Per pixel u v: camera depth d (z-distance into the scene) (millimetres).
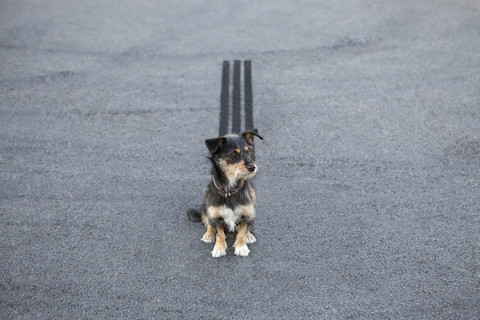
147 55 5656
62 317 4246
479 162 4812
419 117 5086
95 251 4461
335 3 6840
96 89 5336
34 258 4434
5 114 5129
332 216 4590
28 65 5527
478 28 5855
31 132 5023
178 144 4965
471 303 4266
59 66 5527
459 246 4449
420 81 5352
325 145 4941
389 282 4340
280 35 5871
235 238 4535
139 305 4281
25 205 4641
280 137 4992
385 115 5113
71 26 6129
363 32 5875
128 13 6574
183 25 6184
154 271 4391
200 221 4570
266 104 5215
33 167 4824
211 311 4262
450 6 6566
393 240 4484
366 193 4684
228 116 5133
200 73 5473
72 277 4367
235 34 5910
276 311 4258
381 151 4895
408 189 4695
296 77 5426
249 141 4430
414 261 4402
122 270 4395
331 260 4418
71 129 5051
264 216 4598
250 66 5531
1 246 4473
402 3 6750
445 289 4309
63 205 4648
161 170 4820
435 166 4801
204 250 4469
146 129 5055
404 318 4230
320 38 5824
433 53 5598
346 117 5113
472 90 5258
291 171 4805
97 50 5703
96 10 6668
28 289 4328
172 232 4543
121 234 4531
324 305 4273
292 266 4402
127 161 4867
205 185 4746
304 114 5141
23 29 5996
